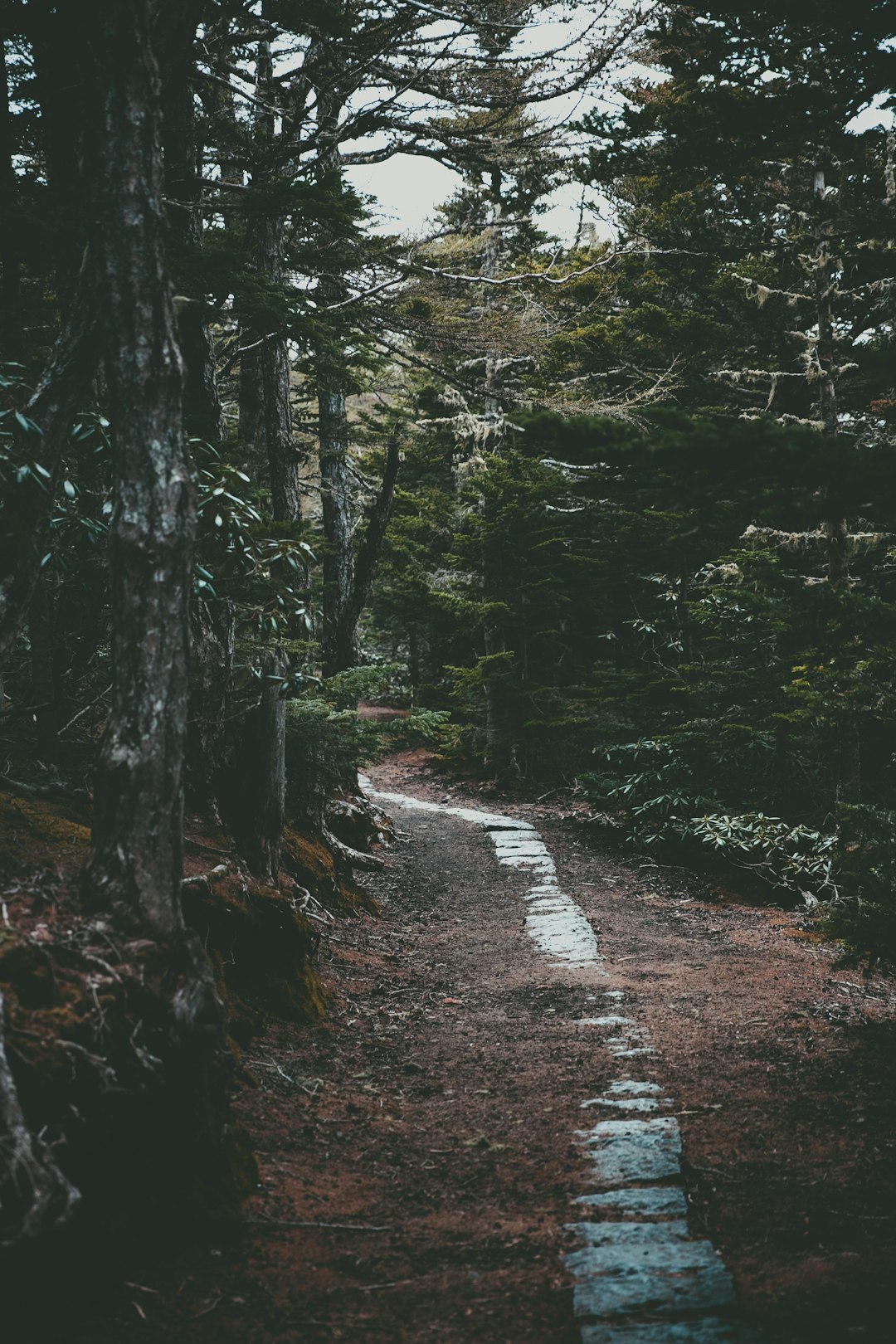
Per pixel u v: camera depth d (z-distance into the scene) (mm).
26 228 5449
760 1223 3771
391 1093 5457
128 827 3754
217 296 6465
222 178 9258
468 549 18188
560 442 3541
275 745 8055
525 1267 3488
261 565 5875
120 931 3691
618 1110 5047
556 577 17719
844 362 12734
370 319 10141
